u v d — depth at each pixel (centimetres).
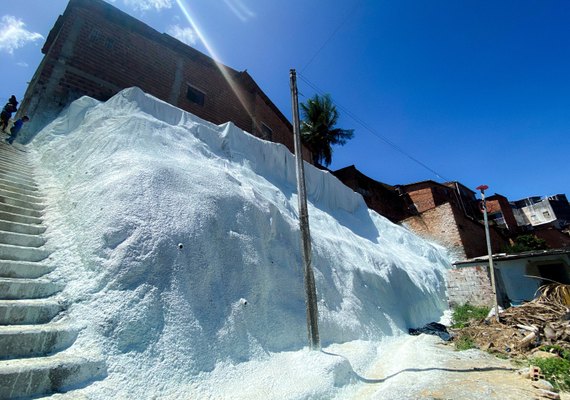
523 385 410
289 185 1166
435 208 1883
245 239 560
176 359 326
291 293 572
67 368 255
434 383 416
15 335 259
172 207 480
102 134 667
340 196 1477
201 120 924
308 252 521
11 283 318
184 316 369
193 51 1441
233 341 397
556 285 867
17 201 492
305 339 506
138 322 329
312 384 370
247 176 893
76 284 355
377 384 434
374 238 1423
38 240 419
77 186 545
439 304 1197
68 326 300
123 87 1155
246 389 340
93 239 400
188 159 693
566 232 2850
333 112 2841
